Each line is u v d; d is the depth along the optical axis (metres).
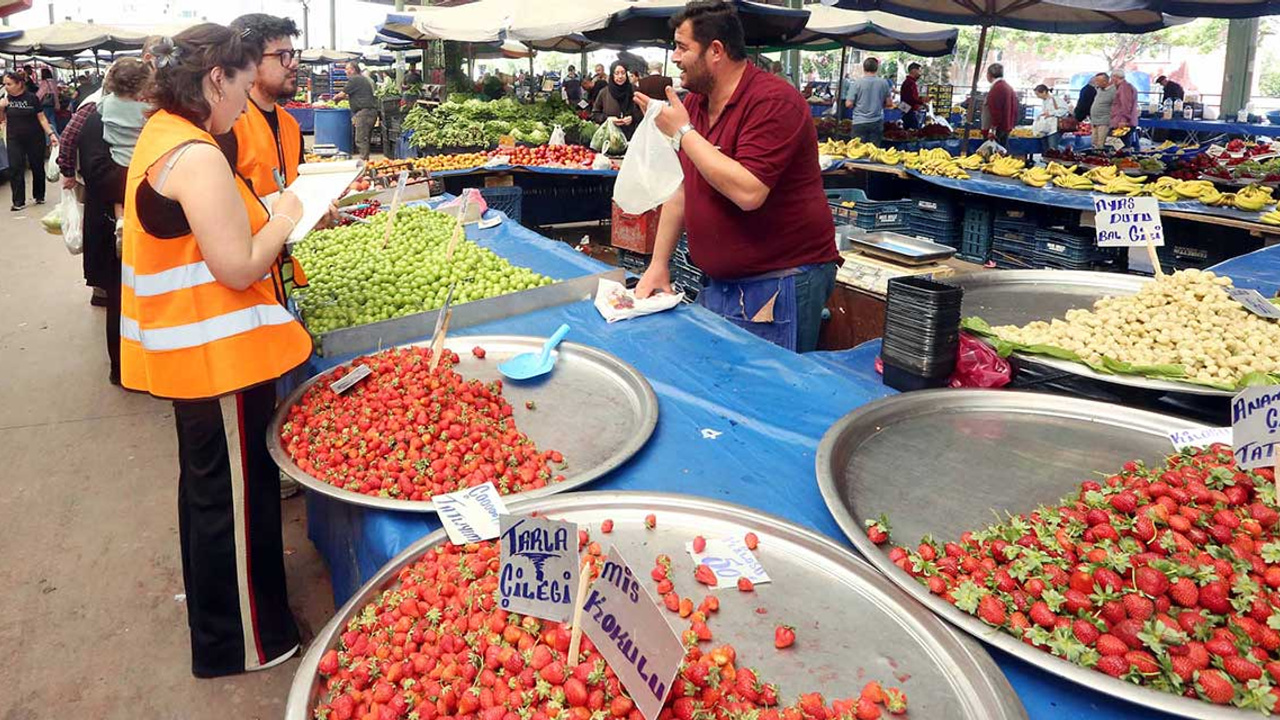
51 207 11.30
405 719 1.25
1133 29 8.80
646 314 3.14
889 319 2.40
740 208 3.01
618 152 8.36
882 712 1.20
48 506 3.70
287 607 2.61
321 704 1.30
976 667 1.25
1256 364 2.20
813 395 2.40
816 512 1.79
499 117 9.92
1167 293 2.63
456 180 7.78
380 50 30.12
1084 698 1.23
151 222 1.96
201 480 2.26
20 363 5.50
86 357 5.63
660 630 1.14
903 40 11.55
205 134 1.96
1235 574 1.32
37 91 15.77
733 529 1.67
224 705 2.49
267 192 2.97
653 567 1.56
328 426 2.20
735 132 2.83
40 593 3.08
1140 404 2.25
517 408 2.35
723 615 1.43
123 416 4.68
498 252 4.27
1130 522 1.45
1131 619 1.25
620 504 1.73
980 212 6.75
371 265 3.75
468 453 2.02
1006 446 1.99
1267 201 5.24
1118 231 2.96
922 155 7.39
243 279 2.01
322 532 2.75
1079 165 7.88
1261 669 1.16
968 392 2.21
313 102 24.95
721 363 2.66
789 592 1.49
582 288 3.41
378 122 17.98
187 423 2.18
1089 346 2.38
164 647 2.79
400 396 2.26
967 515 1.70
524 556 1.31
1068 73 35.34
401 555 1.61
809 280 3.13
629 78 12.86
